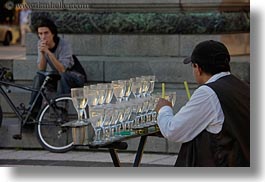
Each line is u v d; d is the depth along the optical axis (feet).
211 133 20.67
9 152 38.52
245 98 20.95
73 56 39.96
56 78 38.04
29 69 44.06
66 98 37.45
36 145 39.04
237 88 20.95
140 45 43.68
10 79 41.11
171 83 42.63
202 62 21.29
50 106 37.55
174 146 37.65
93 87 23.41
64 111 37.45
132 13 43.57
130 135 23.18
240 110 20.74
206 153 20.68
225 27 42.86
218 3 42.63
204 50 21.33
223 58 21.31
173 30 42.96
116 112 23.04
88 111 24.94
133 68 43.01
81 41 44.47
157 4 43.11
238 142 20.67
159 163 35.19
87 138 22.53
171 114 21.47
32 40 45.21
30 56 45.34
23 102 40.91
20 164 35.12
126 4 43.57
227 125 20.54
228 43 43.60
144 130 23.44
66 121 37.37
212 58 21.22
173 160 36.06
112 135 23.07
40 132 37.93
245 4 44.70
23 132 38.96
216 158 20.62
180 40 42.96
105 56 44.24
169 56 43.27
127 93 24.89
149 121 24.54
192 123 20.71
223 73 21.34
